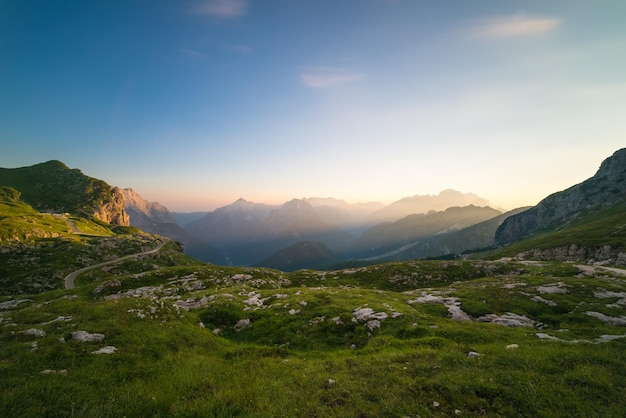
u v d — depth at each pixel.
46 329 22.00
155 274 82.75
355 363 20.05
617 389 15.18
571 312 35.44
